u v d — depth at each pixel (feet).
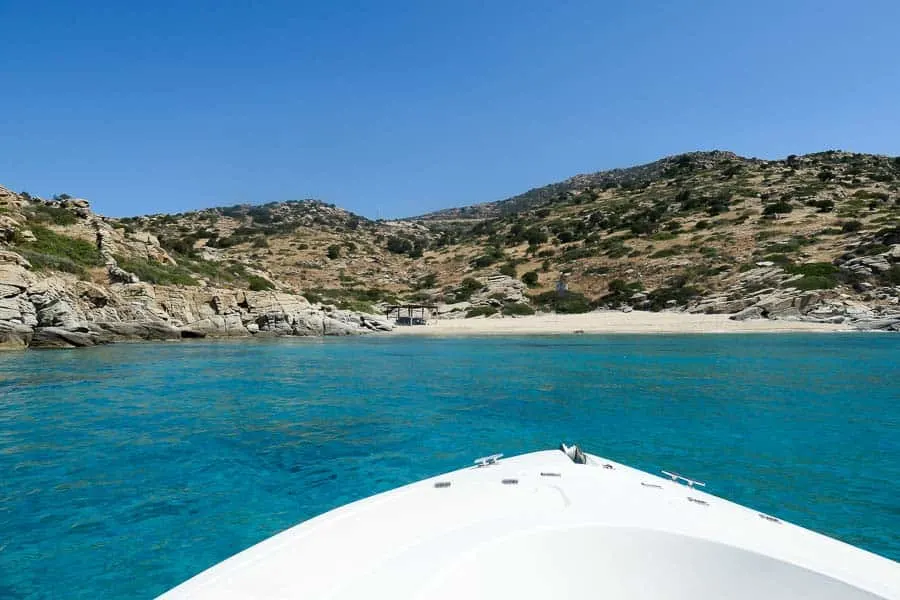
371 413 40.11
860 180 290.76
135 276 114.11
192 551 17.76
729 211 253.03
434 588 8.02
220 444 31.14
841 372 61.26
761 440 31.78
